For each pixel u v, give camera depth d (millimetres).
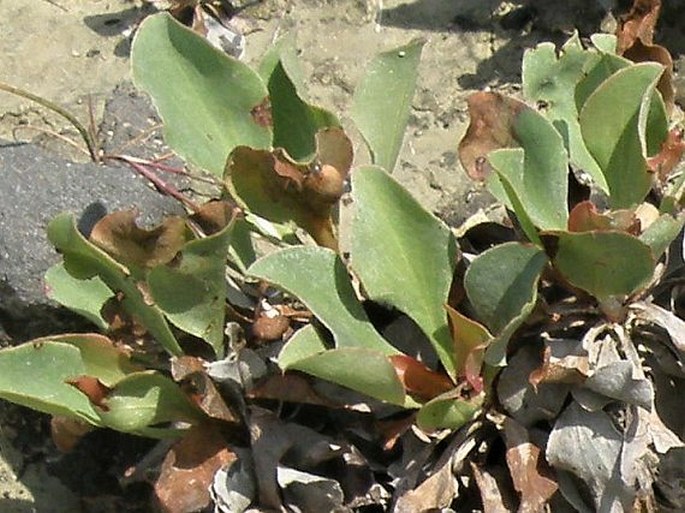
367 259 427
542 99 466
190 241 417
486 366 428
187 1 583
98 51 591
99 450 488
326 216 442
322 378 419
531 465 428
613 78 427
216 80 452
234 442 444
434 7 589
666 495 442
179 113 449
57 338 437
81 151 556
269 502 432
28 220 498
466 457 438
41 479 493
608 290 428
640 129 424
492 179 437
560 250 425
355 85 571
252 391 436
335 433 443
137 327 450
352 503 434
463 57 575
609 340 439
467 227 489
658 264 449
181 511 429
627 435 424
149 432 446
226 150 453
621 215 419
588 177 505
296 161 456
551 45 468
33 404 430
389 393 413
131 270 436
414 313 432
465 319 418
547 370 422
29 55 591
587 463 425
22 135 564
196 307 434
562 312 442
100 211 501
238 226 456
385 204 430
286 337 448
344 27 587
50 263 494
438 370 446
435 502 425
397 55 457
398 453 442
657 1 466
